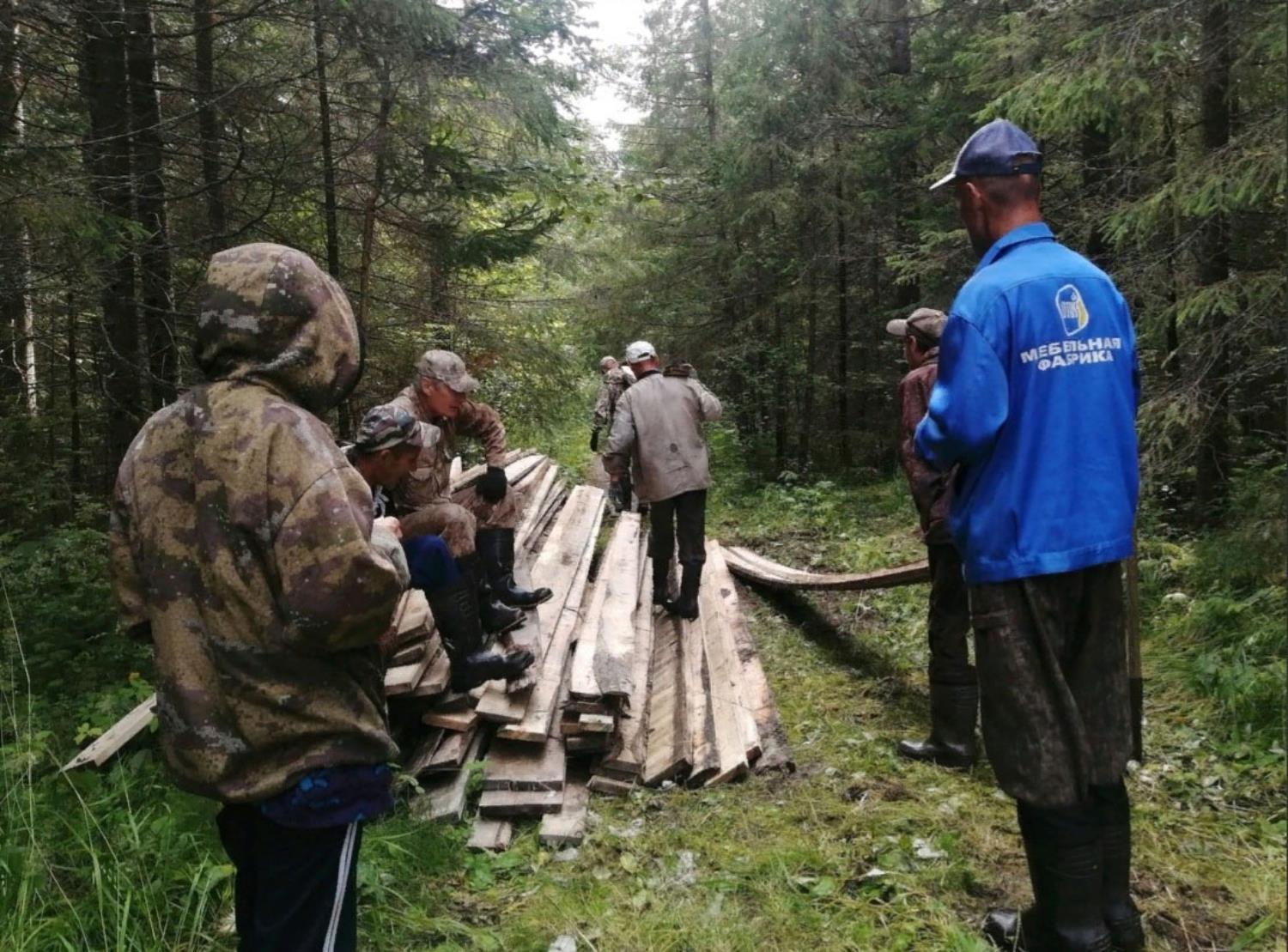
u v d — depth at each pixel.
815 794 3.99
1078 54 5.95
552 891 3.26
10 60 6.49
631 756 4.11
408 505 4.31
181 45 8.73
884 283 14.01
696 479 6.20
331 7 7.67
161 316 7.32
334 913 2.01
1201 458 6.79
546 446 16.09
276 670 1.88
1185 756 4.10
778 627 6.80
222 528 1.88
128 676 4.99
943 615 4.25
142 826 3.27
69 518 8.72
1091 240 8.08
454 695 4.16
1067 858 2.62
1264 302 5.50
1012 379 2.59
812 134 12.64
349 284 10.02
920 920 3.04
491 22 8.67
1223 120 6.13
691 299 15.65
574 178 10.23
